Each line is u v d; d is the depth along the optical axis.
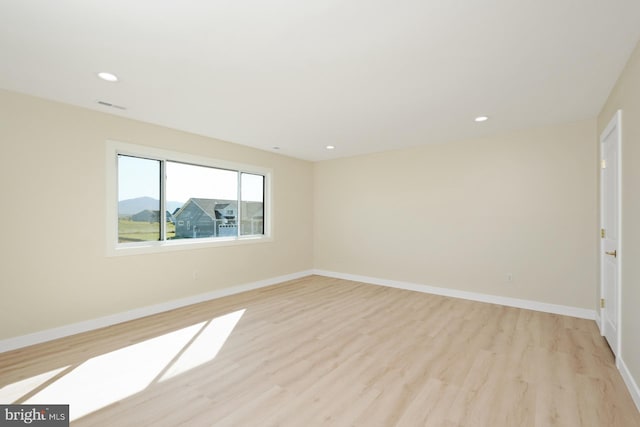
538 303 3.92
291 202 5.87
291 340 2.98
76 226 3.16
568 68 2.31
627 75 2.23
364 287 5.20
